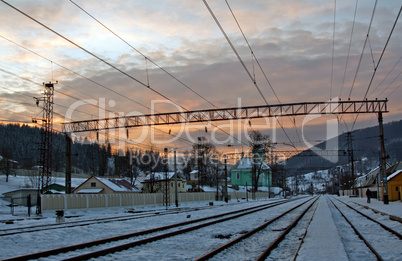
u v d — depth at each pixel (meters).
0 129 151.25
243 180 130.12
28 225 21.03
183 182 83.69
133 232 16.66
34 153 155.12
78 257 10.12
